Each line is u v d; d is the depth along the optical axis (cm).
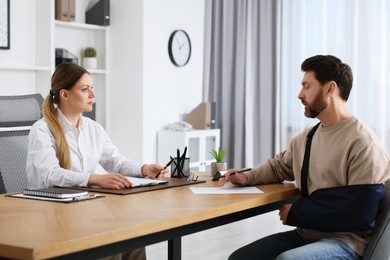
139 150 608
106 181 252
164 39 628
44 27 536
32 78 542
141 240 186
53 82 288
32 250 150
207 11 691
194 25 668
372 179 230
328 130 250
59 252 156
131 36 606
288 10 653
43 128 277
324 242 230
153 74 616
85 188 252
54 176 259
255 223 527
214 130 653
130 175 301
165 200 227
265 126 671
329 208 235
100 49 621
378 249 228
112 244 175
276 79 659
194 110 650
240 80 682
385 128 605
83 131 299
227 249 436
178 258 226
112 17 616
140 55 602
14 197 230
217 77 698
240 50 680
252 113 677
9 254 153
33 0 539
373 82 606
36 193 232
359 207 229
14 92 527
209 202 224
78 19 603
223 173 290
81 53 604
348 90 251
